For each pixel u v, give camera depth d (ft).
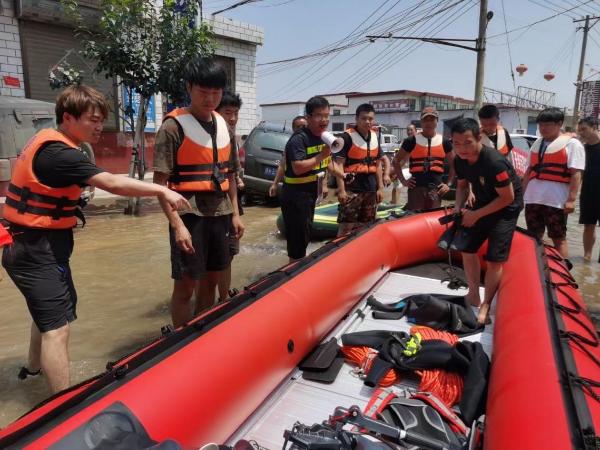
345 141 17.40
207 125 10.68
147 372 6.46
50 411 5.44
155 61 25.02
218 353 7.26
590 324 9.27
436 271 16.40
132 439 5.33
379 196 18.33
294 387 9.18
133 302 14.90
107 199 31.96
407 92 133.49
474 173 11.72
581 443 5.41
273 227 25.93
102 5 24.94
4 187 20.15
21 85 32.48
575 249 22.33
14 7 31.35
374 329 11.68
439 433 7.48
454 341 10.32
